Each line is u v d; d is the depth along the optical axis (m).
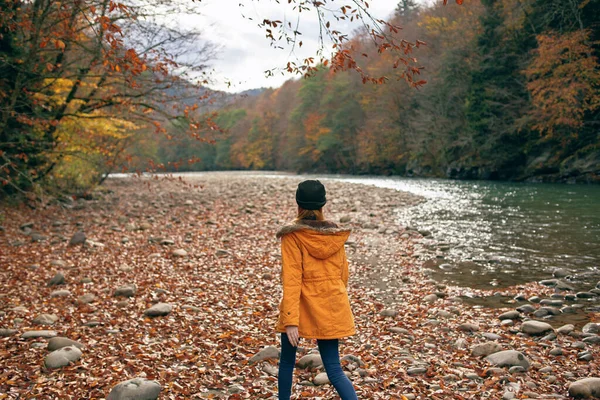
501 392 3.47
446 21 43.25
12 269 7.84
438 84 41.78
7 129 12.23
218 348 4.47
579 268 7.89
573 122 28.28
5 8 8.27
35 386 3.58
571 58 27.86
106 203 18.58
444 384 3.63
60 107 14.02
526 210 15.62
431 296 6.38
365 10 3.69
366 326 5.24
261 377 3.82
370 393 3.46
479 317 5.55
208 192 24.08
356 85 63.97
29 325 5.18
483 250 9.62
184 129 10.55
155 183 32.12
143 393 3.35
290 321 2.69
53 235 11.23
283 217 14.55
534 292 6.61
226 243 10.58
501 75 35.69
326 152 72.81
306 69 4.53
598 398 3.33
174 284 7.05
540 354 4.27
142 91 11.41
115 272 7.84
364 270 8.27
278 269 8.11
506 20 35.06
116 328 5.07
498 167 35.62
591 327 4.90
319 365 4.03
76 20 8.75
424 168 46.47
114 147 16.44
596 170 27.39
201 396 3.49
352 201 19.16
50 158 15.02
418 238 11.13
